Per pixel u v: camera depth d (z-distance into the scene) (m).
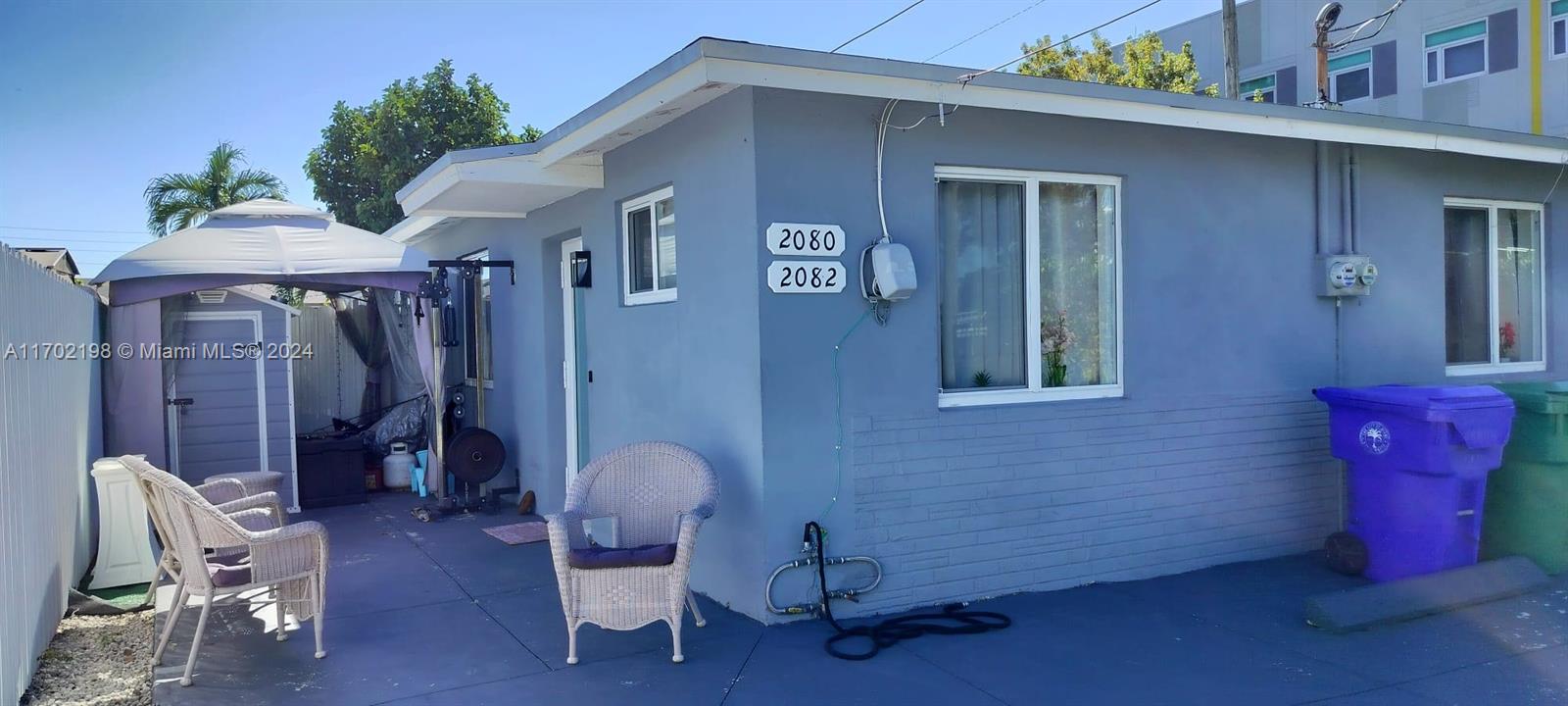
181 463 8.69
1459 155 7.61
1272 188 6.87
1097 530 6.23
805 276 5.34
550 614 5.74
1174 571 6.50
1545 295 8.22
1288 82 22.27
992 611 5.66
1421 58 20.02
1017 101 5.45
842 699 4.42
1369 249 7.21
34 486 5.05
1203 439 6.61
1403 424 6.06
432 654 5.08
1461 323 7.89
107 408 8.27
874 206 5.55
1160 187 6.44
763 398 5.28
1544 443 6.29
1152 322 6.43
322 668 4.90
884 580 5.62
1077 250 6.29
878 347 5.58
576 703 4.41
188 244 7.78
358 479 9.54
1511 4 18.64
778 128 5.27
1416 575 6.04
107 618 5.96
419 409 10.50
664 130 6.17
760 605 5.40
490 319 10.07
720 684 4.59
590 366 7.50
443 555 7.23
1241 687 4.54
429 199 7.73
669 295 6.38
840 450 5.48
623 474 5.57
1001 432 5.91
